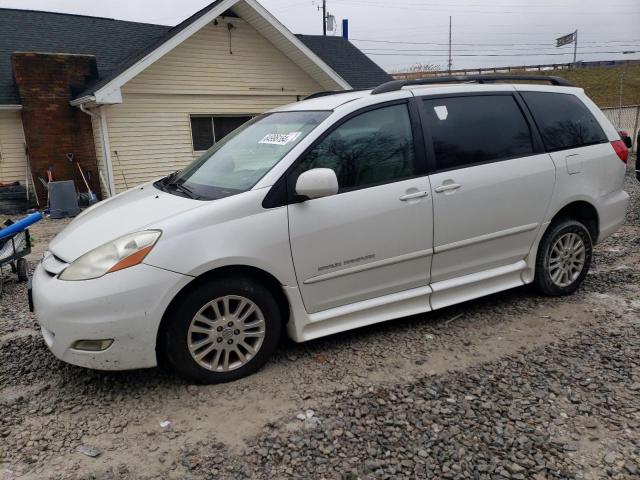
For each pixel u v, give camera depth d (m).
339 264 3.46
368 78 16.88
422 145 3.75
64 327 2.94
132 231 3.10
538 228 4.27
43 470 2.52
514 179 4.05
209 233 3.08
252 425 2.84
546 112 4.39
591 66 56.91
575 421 2.82
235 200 3.19
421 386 3.18
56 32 14.68
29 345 3.93
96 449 2.67
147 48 13.18
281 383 3.25
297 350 3.69
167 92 12.78
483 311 4.33
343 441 2.68
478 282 4.10
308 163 3.39
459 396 3.06
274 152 3.53
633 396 3.04
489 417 2.86
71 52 14.08
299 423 2.84
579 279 4.64
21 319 4.50
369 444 2.65
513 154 4.12
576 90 4.71
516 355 3.56
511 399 3.03
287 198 3.30
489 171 3.96
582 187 4.43
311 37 18.56
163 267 2.96
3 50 13.41
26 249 5.54
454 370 3.37
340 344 3.78
